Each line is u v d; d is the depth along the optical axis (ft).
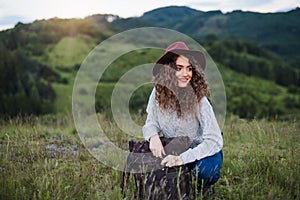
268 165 13.84
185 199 11.14
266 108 195.21
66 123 27.22
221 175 13.93
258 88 241.76
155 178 11.46
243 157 16.42
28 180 12.27
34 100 147.54
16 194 10.94
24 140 18.52
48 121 27.27
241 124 24.56
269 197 10.94
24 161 14.44
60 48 226.38
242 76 265.54
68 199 11.12
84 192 11.73
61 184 11.60
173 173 11.44
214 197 12.09
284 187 12.34
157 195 10.87
